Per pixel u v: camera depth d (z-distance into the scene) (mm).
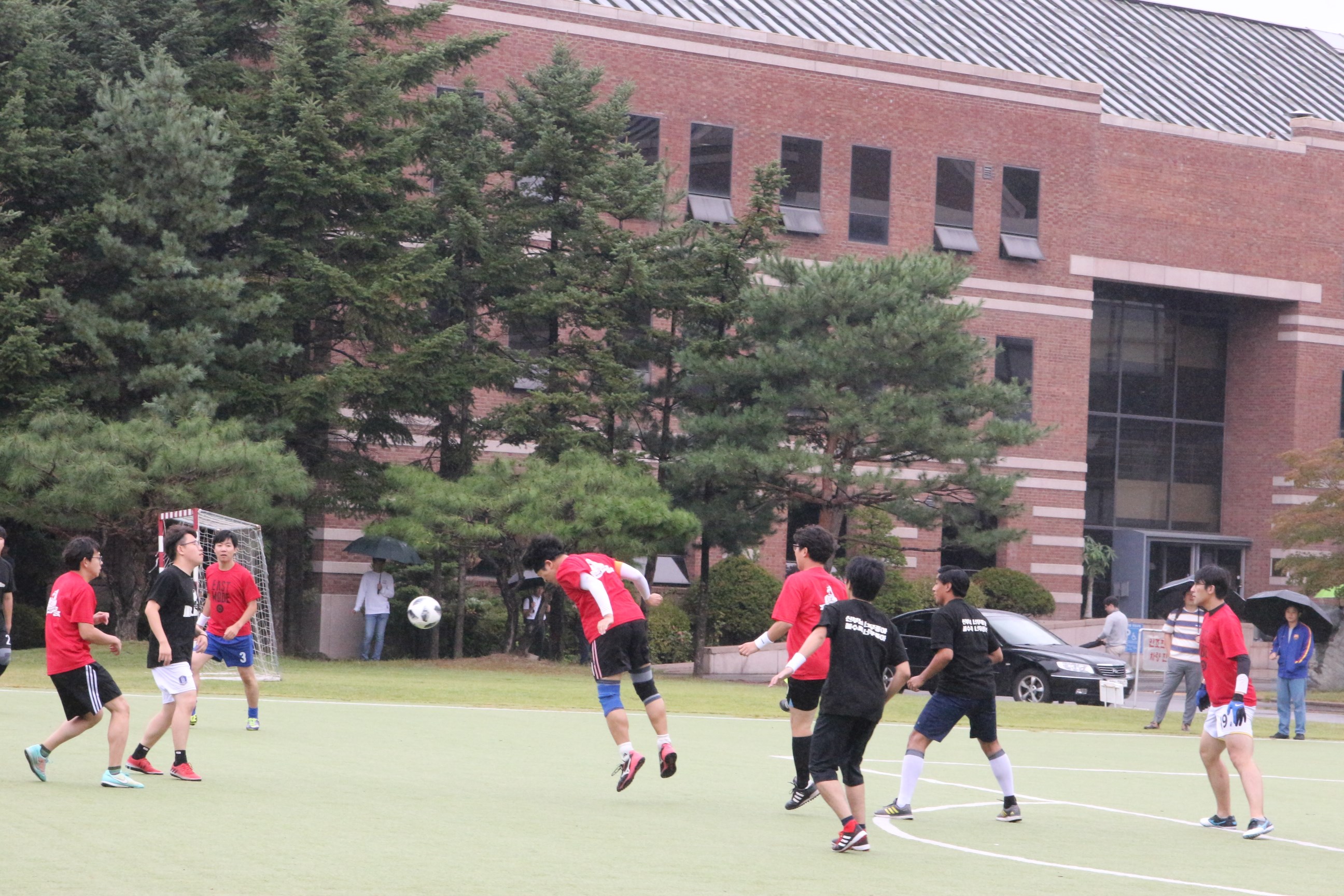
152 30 44062
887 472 47594
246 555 37906
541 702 30922
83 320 39562
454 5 55219
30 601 47750
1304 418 70375
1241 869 13703
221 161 41562
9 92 40656
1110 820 16969
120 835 12680
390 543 48031
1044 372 65125
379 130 44031
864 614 13938
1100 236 66562
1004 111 64938
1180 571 71688
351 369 42969
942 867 12938
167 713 16734
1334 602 49312
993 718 16234
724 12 64375
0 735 20375
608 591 16391
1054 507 65188
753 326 47219
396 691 31781
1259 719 36969
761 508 48125
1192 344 72875
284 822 13789
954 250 63250
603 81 58219
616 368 46188
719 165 60062
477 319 48781
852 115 62312
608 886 11297
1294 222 70438
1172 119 71125
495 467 43219
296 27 43625
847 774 13773
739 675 51094
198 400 39844
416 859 12133
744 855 13102
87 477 36031
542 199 48812
